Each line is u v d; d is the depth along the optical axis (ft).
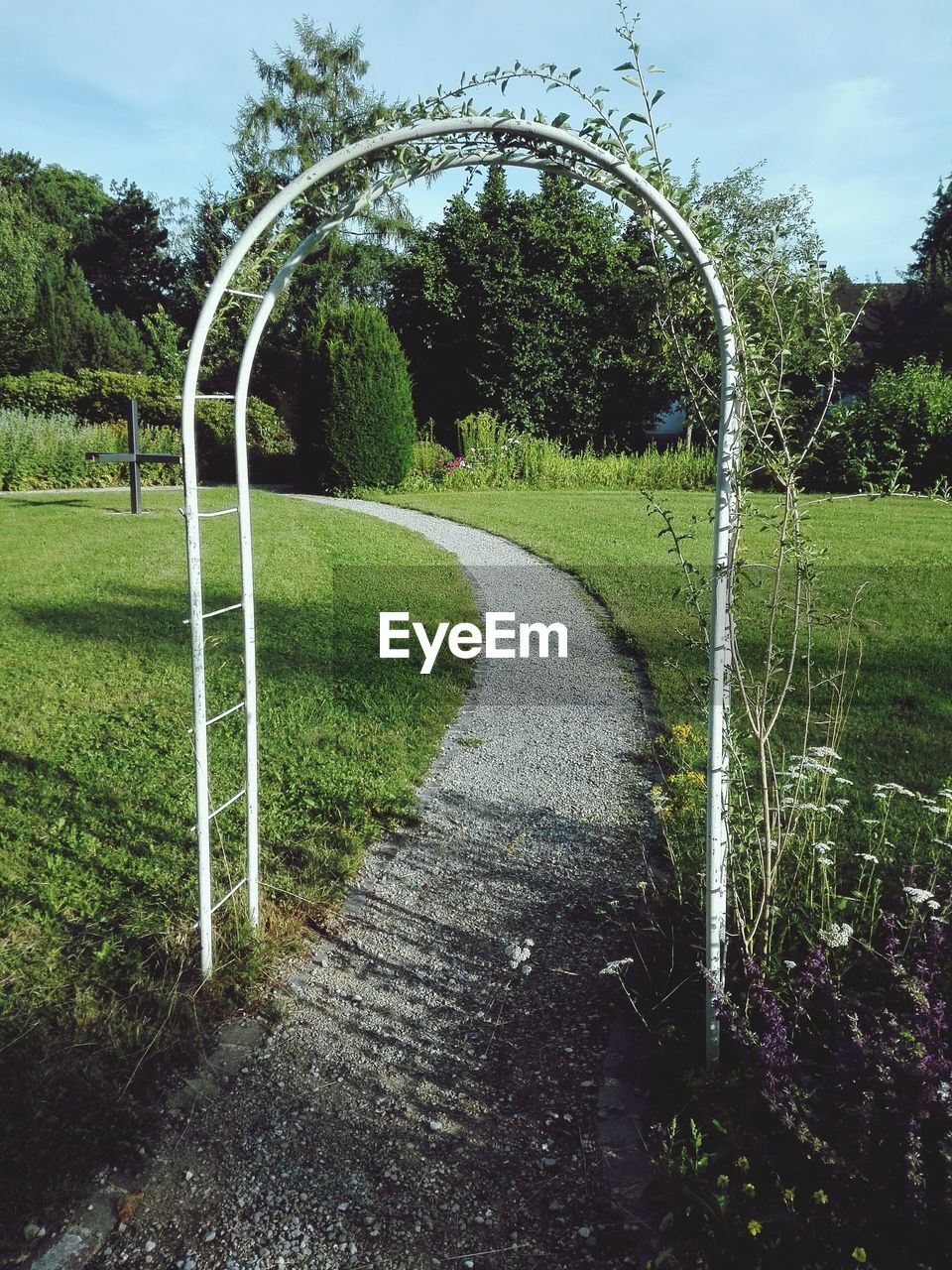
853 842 11.52
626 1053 8.29
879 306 85.81
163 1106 7.68
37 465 54.49
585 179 7.40
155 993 8.86
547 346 76.64
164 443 62.54
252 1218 6.66
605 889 11.24
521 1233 6.51
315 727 16.06
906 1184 5.47
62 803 12.90
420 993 9.30
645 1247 6.29
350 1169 7.11
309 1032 8.68
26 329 86.02
